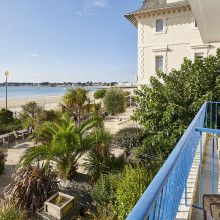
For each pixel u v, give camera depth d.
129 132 12.34
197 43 16.47
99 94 31.27
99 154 8.19
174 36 17.20
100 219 5.41
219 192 2.99
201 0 3.19
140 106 9.38
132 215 0.68
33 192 6.63
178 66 17.25
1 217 5.20
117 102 23.83
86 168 8.07
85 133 9.70
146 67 18.33
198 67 9.07
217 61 9.16
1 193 7.75
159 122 8.14
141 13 17.73
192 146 2.43
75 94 19.91
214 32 4.75
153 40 17.94
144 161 9.16
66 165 7.86
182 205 2.55
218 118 8.12
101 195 6.24
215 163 3.91
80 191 7.67
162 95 9.06
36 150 7.80
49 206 5.97
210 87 8.56
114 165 8.20
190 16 16.58
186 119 8.21
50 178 7.52
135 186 5.34
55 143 7.99
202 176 3.46
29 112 23.28
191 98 8.82
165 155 8.73
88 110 21.56
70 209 6.14
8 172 10.05
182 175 1.96
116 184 6.10
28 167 7.53
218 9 3.48
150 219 0.89
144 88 9.58
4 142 14.23
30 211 6.35
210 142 5.20
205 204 2.03
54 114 14.94
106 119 22.94
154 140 8.73
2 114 19.55
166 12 17.09
